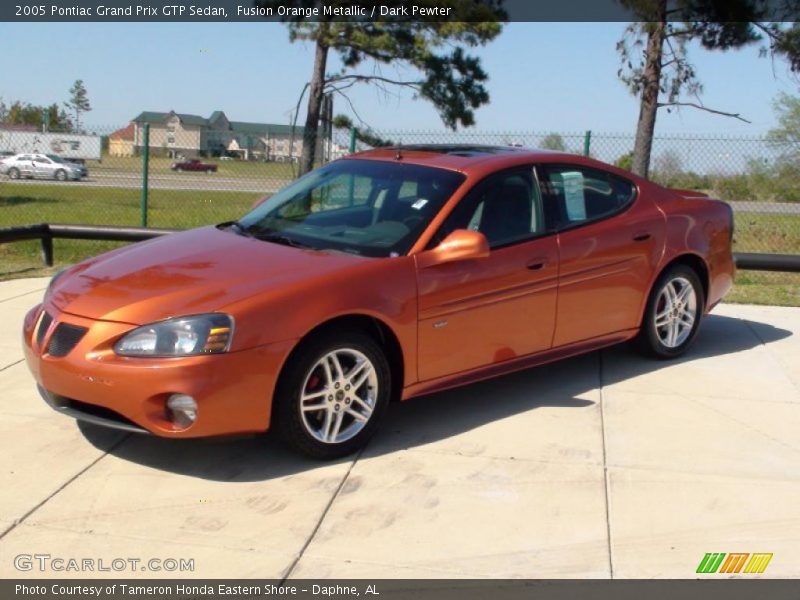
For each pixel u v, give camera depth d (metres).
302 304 4.37
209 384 4.14
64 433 4.94
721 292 6.68
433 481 4.44
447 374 5.02
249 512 4.09
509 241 5.25
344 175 5.70
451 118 17.08
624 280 5.86
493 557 3.76
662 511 4.19
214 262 4.74
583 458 4.74
